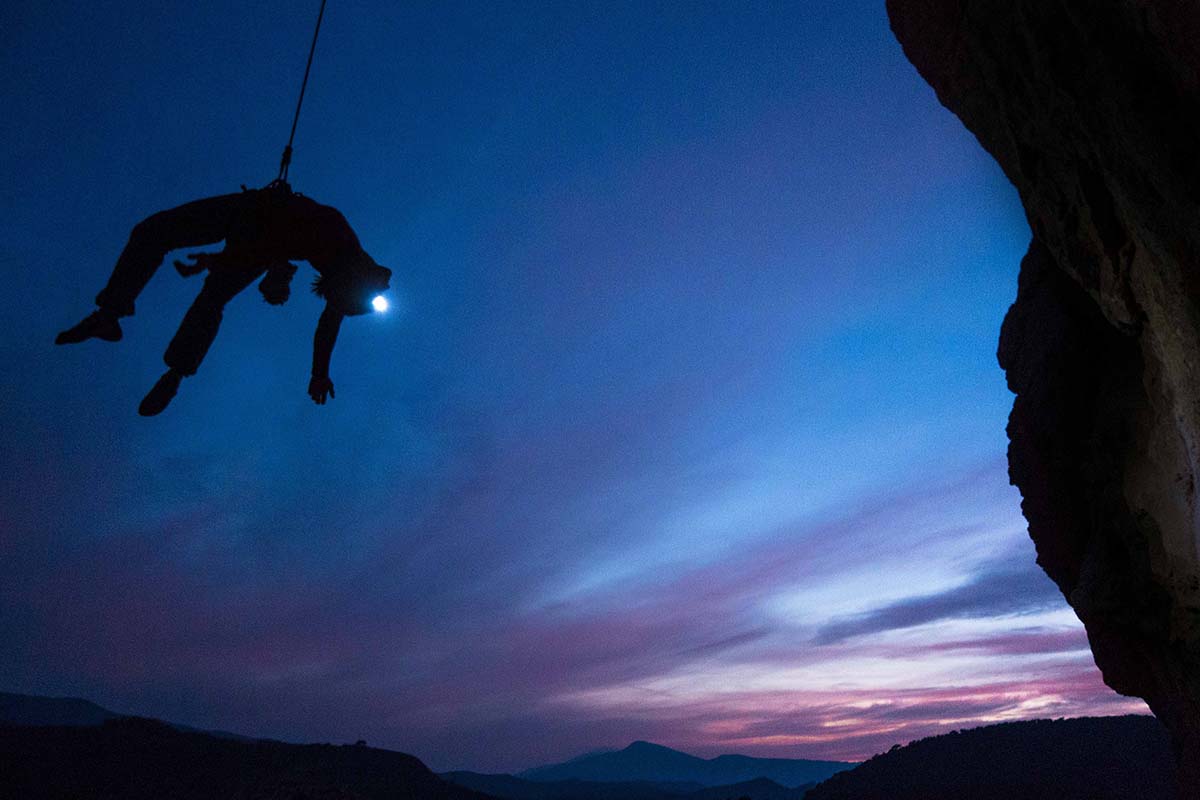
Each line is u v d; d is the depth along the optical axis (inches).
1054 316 408.5
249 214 201.0
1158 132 214.5
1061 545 415.5
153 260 199.0
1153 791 1235.2
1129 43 213.6
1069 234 300.2
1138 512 335.3
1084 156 263.9
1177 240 228.7
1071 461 399.9
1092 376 394.0
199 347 197.3
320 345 211.9
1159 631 339.9
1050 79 254.5
